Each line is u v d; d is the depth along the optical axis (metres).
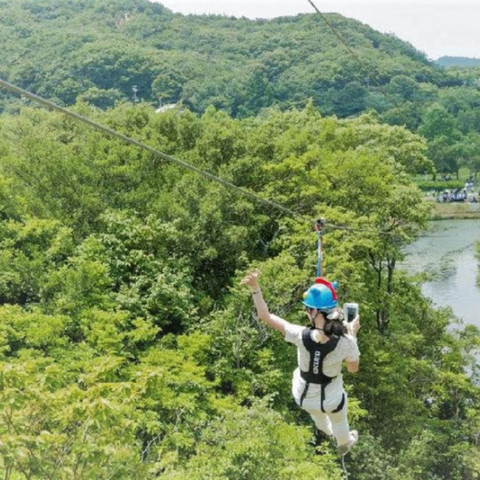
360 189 37.94
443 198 103.25
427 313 41.91
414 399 35.31
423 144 51.00
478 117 173.88
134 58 186.00
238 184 37.53
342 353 7.35
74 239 35.22
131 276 32.53
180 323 32.28
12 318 26.22
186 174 37.66
